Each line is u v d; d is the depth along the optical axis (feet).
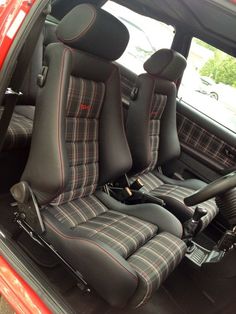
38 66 8.70
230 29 7.15
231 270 6.07
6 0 4.66
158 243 6.10
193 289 6.86
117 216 6.71
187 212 7.91
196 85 9.91
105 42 5.98
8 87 4.91
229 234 6.03
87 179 6.77
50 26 9.14
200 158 9.89
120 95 6.82
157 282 5.36
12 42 4.49
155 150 9.55
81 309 6.47
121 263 5.00
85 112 6.45
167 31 9.72
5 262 4.72
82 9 5.58
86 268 5.19
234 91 9.36
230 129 9.63
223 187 5.27
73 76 5.95
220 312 6.25
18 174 8.38
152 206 7.07
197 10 6.71
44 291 4.56
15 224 7.79
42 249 7.29
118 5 9.36
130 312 6.68
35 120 5.68
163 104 9.31
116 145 6.81
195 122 9.93
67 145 6.23
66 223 5.98
